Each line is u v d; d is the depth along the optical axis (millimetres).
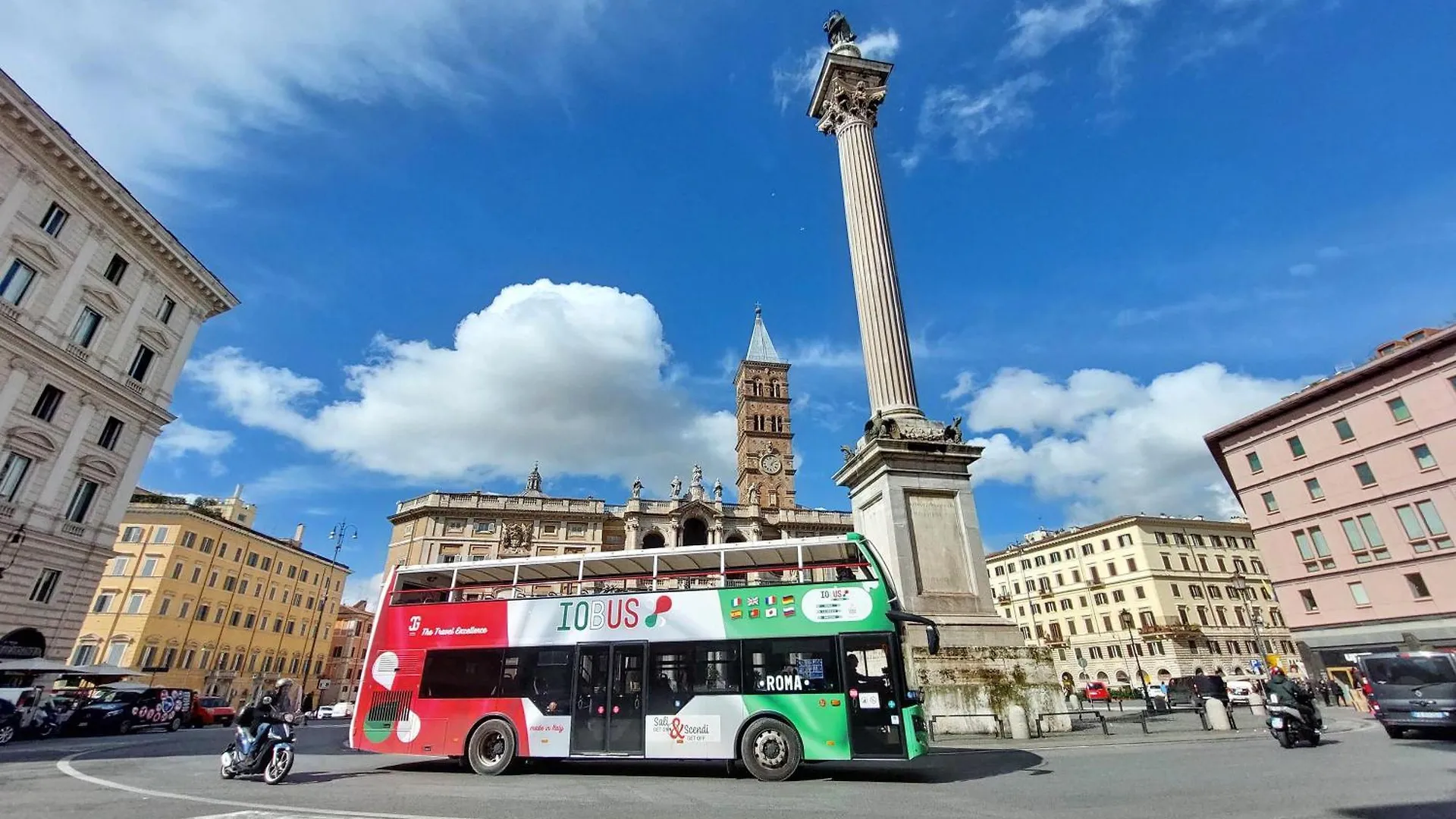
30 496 30281
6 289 29578
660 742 11852
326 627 80562
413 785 11156
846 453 21594
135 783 11484
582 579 14156
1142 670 72062
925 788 10156
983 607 17625
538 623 13219
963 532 18391
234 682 65125
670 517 82250
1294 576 42406
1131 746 14906
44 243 30766
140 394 35656
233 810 8711
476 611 13672
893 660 11508
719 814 8242
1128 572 76062
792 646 11945
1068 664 80562
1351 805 8055
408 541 78875
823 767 12961
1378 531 38344
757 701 11719
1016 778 10758
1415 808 7840
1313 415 42219
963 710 16375
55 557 31188
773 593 12406
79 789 10820
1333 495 40719
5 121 29047
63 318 31703
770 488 97312
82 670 30953
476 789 10648
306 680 76500
